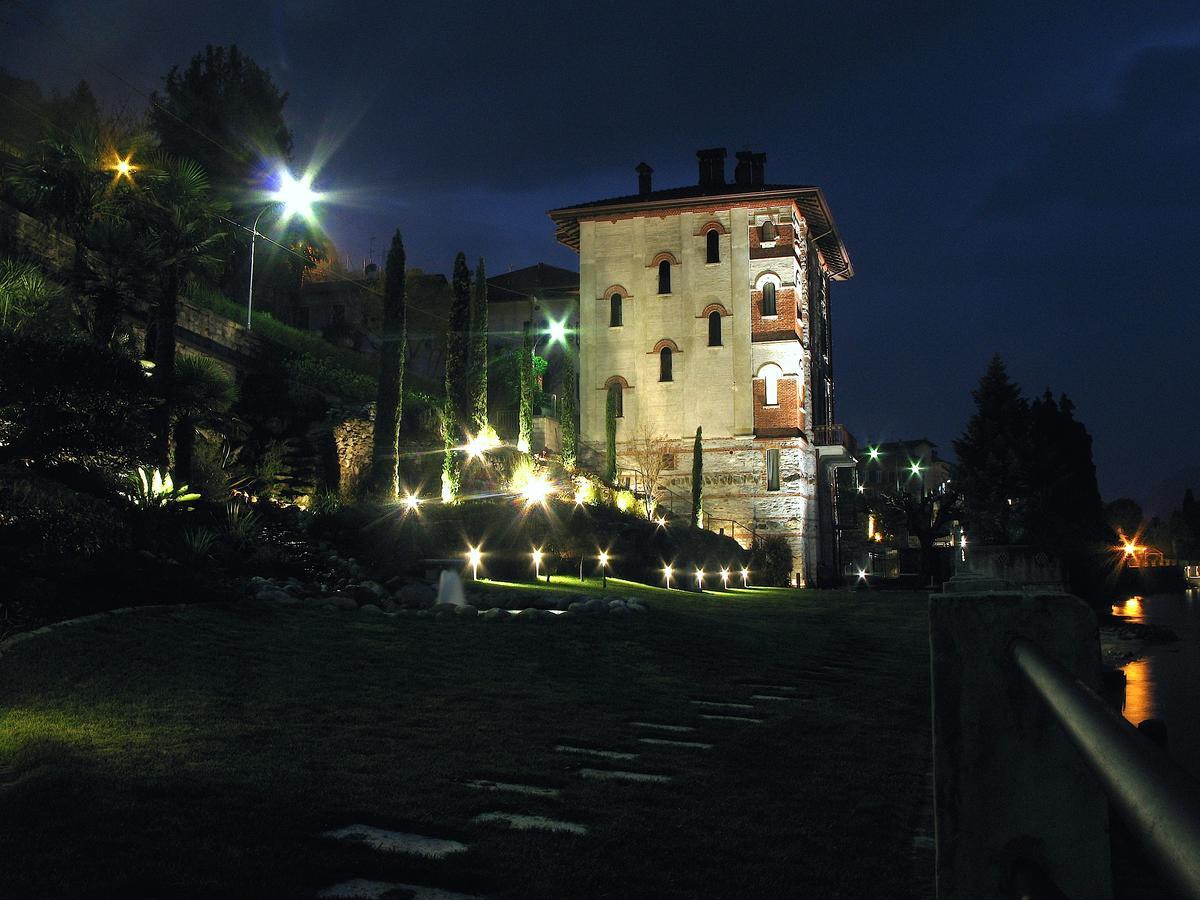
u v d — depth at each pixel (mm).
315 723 9234
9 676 9562
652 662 15141
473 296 37625
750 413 54656
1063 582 21406
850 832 6852
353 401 39344
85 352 17266
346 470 33594
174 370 23469
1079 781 2025
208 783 6930
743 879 5715
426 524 26172
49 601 12430
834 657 18750
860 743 10141
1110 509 102625
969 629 2102
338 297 70750
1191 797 985
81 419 17312
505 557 25734
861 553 76812
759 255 55906
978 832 2061
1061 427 49062
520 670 13211
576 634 16656
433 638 14773
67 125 42969
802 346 56062
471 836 6258
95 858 5328
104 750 7684
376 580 21172
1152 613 50969
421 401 40062
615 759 8844
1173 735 14078
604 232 57938
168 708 9258
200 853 5492
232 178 55250
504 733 9508
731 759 9062
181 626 12719
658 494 54656
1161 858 943
